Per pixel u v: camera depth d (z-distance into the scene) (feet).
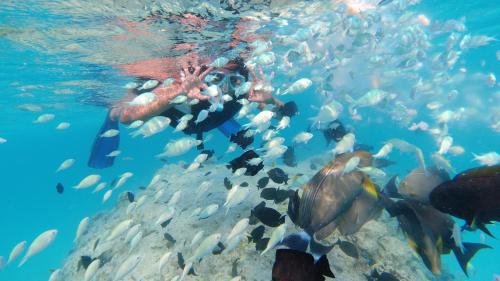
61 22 4.30
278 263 1.07
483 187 1.03
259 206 2.45
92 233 5.64
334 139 3.25
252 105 3.78
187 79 3.25
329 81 5.49
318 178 1.53
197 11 4.32
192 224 3.42
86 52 5.47
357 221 1.58
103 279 3.40
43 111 12.90
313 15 5.98
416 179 1.57
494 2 10.17
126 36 4.87
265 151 3.23
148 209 4.34
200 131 3.98
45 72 6.74
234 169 2.87
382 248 2.85
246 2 4.47
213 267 2.76
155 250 3.28
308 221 1.45
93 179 3.97
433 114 6.79
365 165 1.73
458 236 1.48
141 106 3.34
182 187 4.71
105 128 4.93
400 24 7.16
